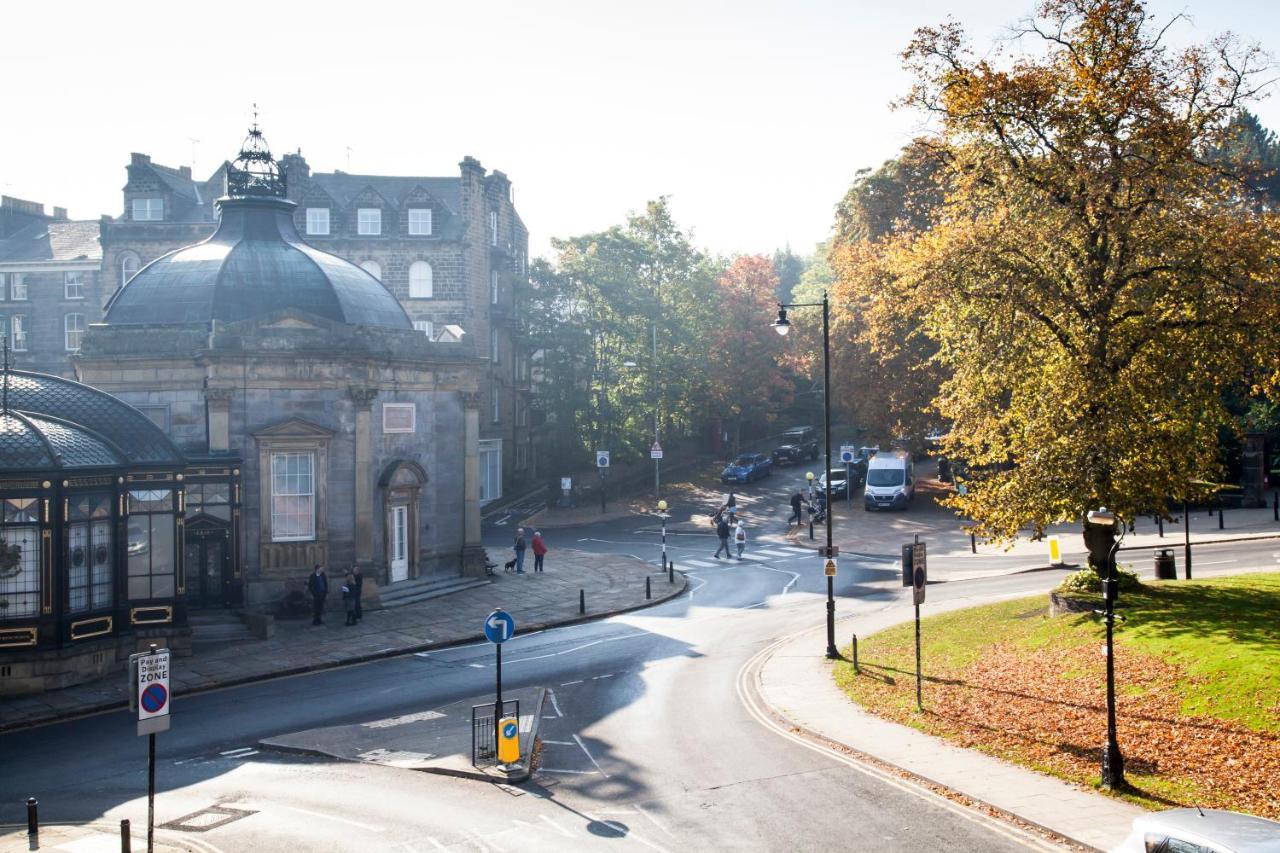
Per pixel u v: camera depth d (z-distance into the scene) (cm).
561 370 6931
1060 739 1906
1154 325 2439
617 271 6869
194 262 4141
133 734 2350
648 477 7294
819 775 1852
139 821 1744
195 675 2859
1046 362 2728
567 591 4094
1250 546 3959
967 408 2817
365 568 3778
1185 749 1750
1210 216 2491
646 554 5025
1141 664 2156
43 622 2728
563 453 6988
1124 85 2425
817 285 11219
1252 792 1557
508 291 7556
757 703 2402
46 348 8094
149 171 7300
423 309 6862
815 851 1495
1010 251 2545
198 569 3603
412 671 2905
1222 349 2403
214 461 3581
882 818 1620
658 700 2453
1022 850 1471
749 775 1866
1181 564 3603
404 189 7500
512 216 8400
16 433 2770
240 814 1761
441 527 4231
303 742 2191
